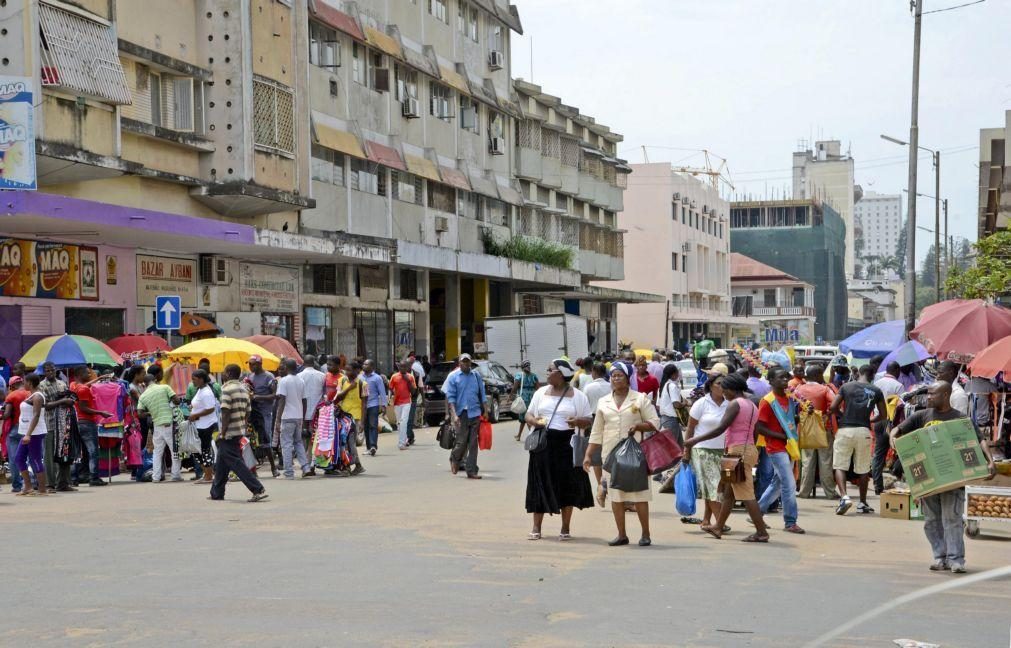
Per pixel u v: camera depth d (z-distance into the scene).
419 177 42.47
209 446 18.45
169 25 26.72
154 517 13.85
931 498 10.60
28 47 20.64
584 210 64.12
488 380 33.59
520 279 47.97
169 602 8.66
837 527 13.68
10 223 21.33
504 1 52.81
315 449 19.11
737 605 8.76
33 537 12.12
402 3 41.62
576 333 39.56
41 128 20.86
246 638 7.47
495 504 15.25
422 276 44.06
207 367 18.70
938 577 10.22
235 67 27.95
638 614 8.38
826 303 115.38
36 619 8.05
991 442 16.45
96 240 24.73
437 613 8.32
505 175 52.22
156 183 26.36
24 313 23.09
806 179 133.88
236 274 30.95
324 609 8.43
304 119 31.28
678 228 85.00
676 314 83.94
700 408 12.84
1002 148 33.47
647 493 11.96
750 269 108.19
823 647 7.36
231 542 11.78
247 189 27.92
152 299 27.19
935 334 19.28
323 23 34.47
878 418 16.45
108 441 18.38
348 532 12.55
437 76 43.47
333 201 35.06
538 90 55.91
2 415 18.14
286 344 23.94
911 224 32.56
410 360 32.97
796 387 16.70
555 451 12.27
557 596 9.05
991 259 27.33
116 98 22.84
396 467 20.94
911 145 32.62
